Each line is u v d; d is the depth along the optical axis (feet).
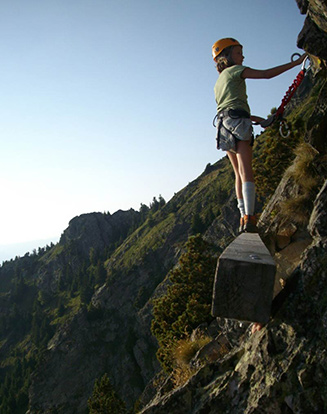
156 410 12.71
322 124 17.06
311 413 9.44
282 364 10.25
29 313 555.28
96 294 457.68
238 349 12.92
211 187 556.10
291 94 12.98
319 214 11.48
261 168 88.33
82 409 347.36
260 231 21.30
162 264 470.80
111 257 574.97
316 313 10.21
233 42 13.64
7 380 434.30
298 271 11.21
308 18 11.86
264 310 9.18
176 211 570.87
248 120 12.63
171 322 103.50
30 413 351.67
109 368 370.94
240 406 10.82
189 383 12.53
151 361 355.97
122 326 414.21
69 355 386.32
